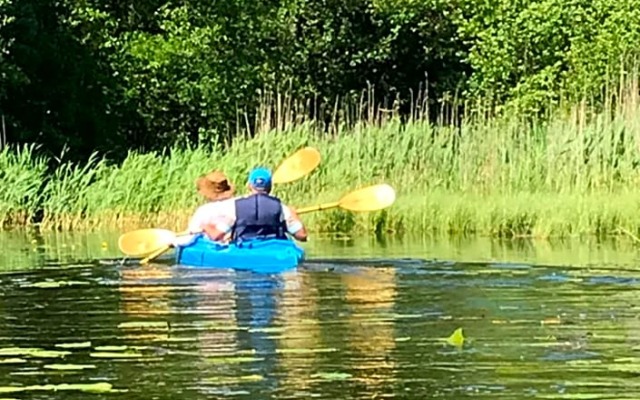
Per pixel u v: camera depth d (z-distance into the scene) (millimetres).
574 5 28906
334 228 17531
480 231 16812
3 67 26562
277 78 32594
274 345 7301
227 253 11156
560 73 28281
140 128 30781
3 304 9078
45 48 28484
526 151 18781
